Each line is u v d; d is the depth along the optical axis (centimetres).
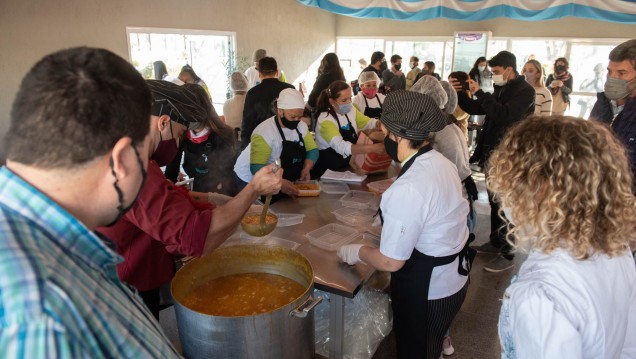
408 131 142
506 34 834
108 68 54
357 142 304
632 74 198
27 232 48
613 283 79
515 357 82
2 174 51
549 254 79
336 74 424
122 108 55
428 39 913
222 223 116
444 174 146
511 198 81
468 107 323
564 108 583
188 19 627
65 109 50
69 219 52
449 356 228
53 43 470
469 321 258
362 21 971
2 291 43
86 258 55
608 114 233
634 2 508
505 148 84
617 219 74
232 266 148
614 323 78
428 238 148
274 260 147
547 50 809
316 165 294
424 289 152
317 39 943
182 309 111
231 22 703
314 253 167
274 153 248
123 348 54
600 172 74
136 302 66
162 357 60
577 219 74
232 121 450
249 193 123
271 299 134
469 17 582
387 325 209
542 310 74
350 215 205
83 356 46
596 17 530
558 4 539
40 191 52
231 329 106
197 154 254
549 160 75
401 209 138
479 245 358
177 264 166
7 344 42
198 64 668
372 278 197
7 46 433
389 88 600
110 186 57
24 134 50
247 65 745
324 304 177
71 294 47
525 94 299
